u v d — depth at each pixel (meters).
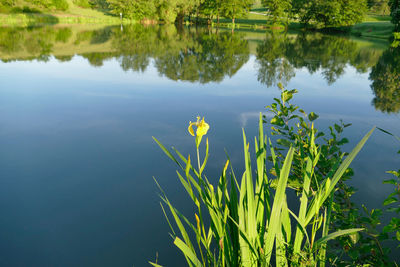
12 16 43.62
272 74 12.66
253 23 59.81
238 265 1.19
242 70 13.52
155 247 3.05
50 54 16.55
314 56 18.47
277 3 49.94
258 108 7.65
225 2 51.50
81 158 4.96
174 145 5.46
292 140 2.25
